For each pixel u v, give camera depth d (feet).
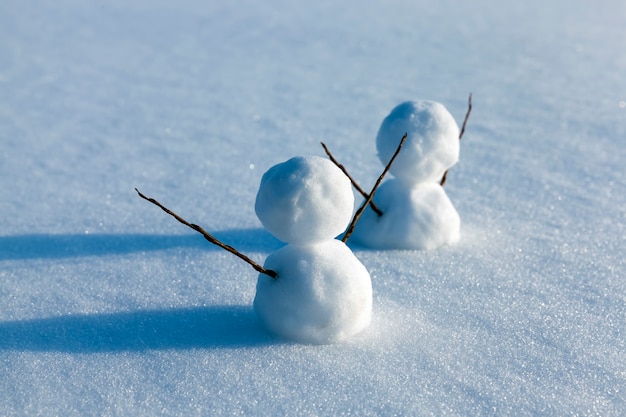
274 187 6.94
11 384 6.63
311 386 6.51
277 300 7.13
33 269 9.16
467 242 9.72
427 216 9.42
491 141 14.33
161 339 7.34
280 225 6.96
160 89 18.49
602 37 23.68
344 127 15.39
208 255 9.49
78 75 19.76
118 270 9.09
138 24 26.07
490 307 7.97
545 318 7.73
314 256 7.16
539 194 11.57
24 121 15.98
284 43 23.38
